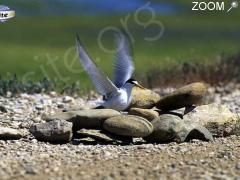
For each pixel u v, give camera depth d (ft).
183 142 45.42
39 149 43.24
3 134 45.34
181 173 37.32
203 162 39.70
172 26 186.39
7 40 161.68
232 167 38.73
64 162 39.88
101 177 36.58
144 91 49.88
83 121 45.75
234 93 70.08
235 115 48.52
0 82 62.59
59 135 44.78
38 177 36.47
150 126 45.06
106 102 46.29
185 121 46.60
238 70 76.38
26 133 46.62
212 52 145.18
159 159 40.55
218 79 73.92
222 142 45.52
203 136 45.85
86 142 45.52
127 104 46.39
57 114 46.55
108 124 45.09
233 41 167.02
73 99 59.52
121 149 43.47
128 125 44.78
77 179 36.14
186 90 48.01
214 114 48.03
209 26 191.62
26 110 54.90
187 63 74.79
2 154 41.78
